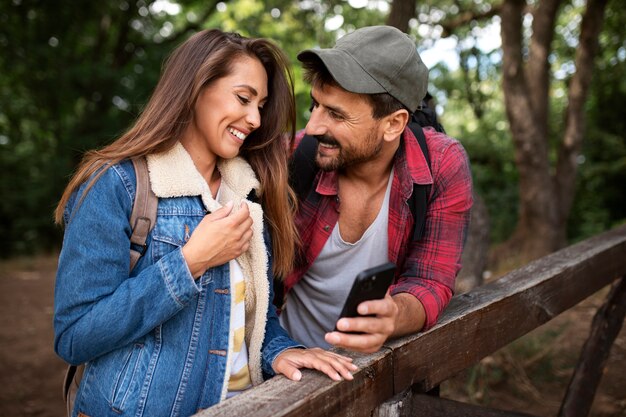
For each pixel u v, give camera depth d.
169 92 1.41
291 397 1.21
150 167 1.37
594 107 11.91
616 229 3.08
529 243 8.45
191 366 1.40
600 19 8.33
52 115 11.30
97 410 1.37
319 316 2.03
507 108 8.25
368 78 1.55
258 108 1.58
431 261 1.74
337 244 1.88
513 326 1.94
